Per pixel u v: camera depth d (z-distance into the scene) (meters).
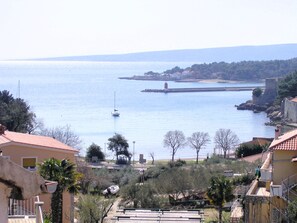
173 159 152.88
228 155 148.75
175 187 80.06
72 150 51.38
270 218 45.66
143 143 196.00
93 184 87.31
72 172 40.72
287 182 46.66
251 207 46.28
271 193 45.75
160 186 79.81
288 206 43.38
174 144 178.38
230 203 66.88
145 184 78.69
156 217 45.75
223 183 58.47
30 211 34.06
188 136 198.88
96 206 55.53
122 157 153.75
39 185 9.67
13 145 48.59
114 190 84.81
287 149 48.03
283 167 48.62
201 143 174.75
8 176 9.39
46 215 39.91
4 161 9.42
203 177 82.88
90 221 54.56
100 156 146.12
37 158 49.47
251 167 91.12
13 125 106.62
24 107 113.88
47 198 43.06
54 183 12.15
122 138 156.00
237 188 70.25
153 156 163.38
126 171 109.31
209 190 59.00
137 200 75.62
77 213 56.00
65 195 47.69
